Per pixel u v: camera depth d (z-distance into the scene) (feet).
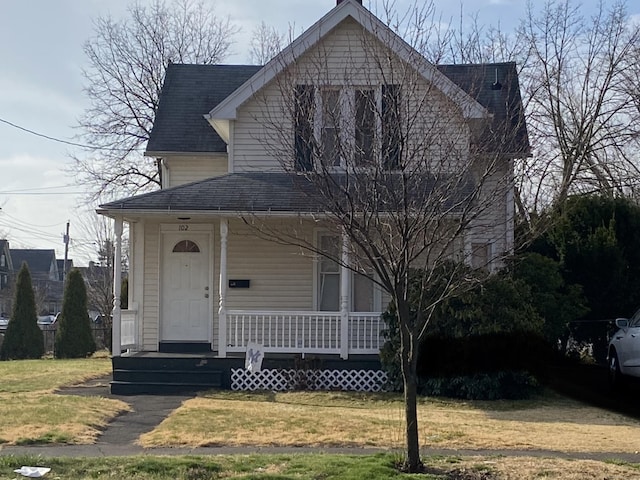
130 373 52.47
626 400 49.83
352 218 27.78
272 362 53.11
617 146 89.51
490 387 49.06
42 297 205.36
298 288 59.06
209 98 68.95
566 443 35.32
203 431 37.09
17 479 26.99
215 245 59.88
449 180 30.01
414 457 28.66
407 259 28.04
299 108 36.27
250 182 55.62
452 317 48.85
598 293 65.10
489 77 58.65
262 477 27.02
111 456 31.63
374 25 43.96
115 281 53.83
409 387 28.84
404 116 33.78
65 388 53.42
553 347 64.23
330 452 32.96
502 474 28.32
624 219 67.51
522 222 45.65
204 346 59.57
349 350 53.47
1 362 76.59
